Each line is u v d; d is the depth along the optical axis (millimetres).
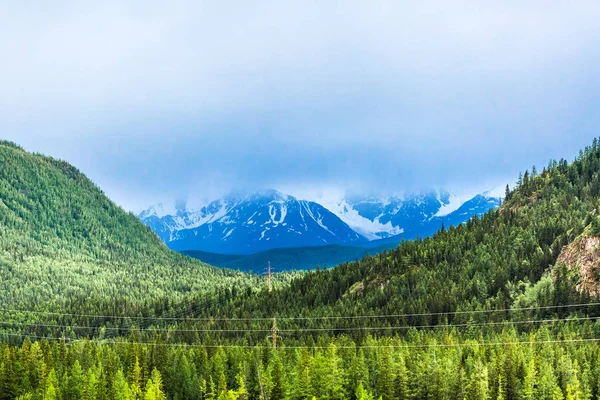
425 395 139125
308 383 140875
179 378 164375
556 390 126125
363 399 126688
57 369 167750
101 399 144500
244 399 141000
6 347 176000
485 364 142625
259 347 178625
